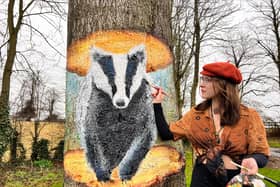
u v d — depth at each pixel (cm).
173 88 349
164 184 330
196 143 309
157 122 328
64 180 341
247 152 299
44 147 1977
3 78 1664
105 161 322
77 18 339
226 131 298
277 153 2092
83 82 331
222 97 299
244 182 281
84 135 327
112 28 328
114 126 322
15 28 1691
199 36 2000
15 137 1839
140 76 328
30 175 1476
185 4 1980
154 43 336
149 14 336
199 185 303
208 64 306
